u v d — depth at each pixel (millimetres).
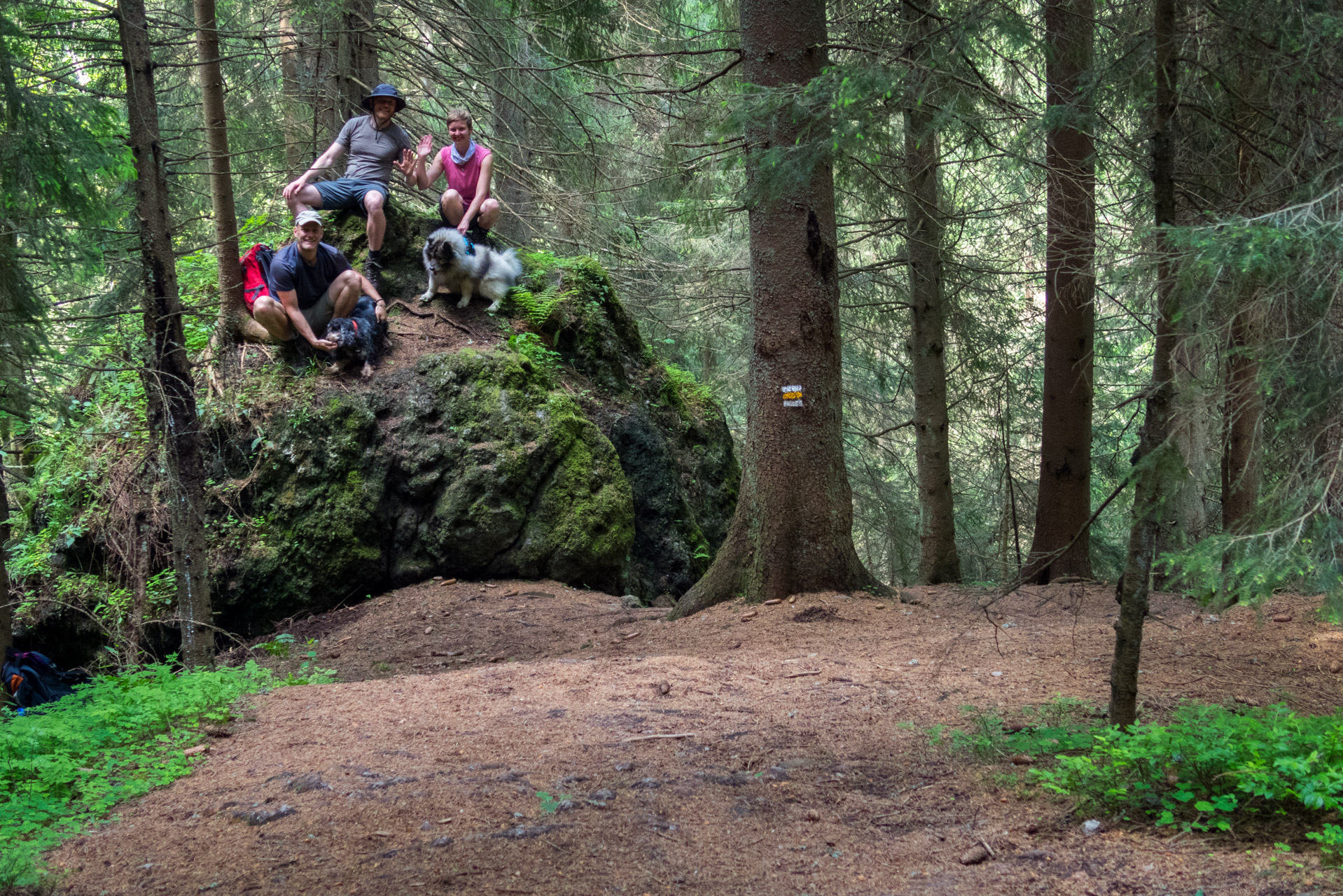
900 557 14602
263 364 9805
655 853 3158
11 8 6383
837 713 4641
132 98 6539
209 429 9359
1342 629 5766
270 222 12078
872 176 9148
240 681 5535
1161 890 2723
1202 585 3303
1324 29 4320
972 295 11414
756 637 6656
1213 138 6727
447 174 11125
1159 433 3711
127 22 6484
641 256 14008
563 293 11555
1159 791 3326
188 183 12781
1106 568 12430
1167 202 3857
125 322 10055
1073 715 4355
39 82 6816
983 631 6465
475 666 6926
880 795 3654
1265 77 5047
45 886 2980
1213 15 4684
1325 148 4566
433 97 13688
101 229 6449
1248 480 4812
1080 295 8602
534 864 3053
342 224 11016
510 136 14000
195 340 10117
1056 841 3137
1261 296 3178
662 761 4004
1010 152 6594
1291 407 3348
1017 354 12891
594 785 3742
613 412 11203
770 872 3041
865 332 12430
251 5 12758
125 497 9305
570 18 10078
